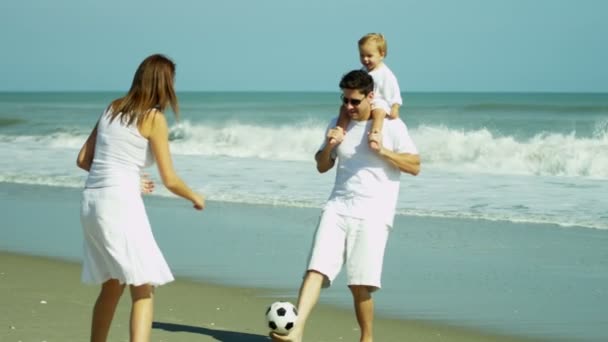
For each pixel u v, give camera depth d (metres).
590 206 12.27
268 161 19.97
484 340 5.54
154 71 4.27
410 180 15.87
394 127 5.05
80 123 33.00
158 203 13.02
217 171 17.28
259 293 6.89
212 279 7.45
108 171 4.20
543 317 6.18
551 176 17.03
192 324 5.79
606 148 18.16
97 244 4.23
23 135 28.34
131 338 4.23
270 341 5.34
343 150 5.06
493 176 16.70
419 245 9.38
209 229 10.45
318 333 5.63
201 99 80.88
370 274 4.95
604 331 5.77
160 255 4.27
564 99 66.19
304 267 7.99
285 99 78.56
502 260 8.48
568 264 8.30
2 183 15.77
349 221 4.97
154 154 4.27
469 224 10.84
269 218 11.30
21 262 8.23
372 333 5.61
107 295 4.41
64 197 13.77
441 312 6.32
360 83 4.92
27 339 5.13
